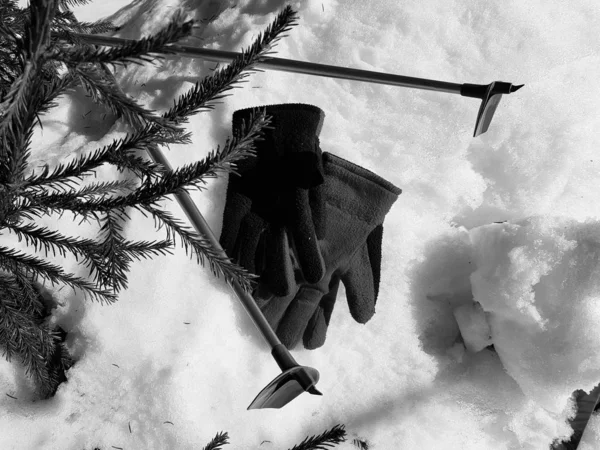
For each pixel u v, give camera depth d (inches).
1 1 16.0
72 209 15.0
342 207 26.0
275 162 25.4
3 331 18.4
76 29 24.6
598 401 26.8
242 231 25.4
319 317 26.0
